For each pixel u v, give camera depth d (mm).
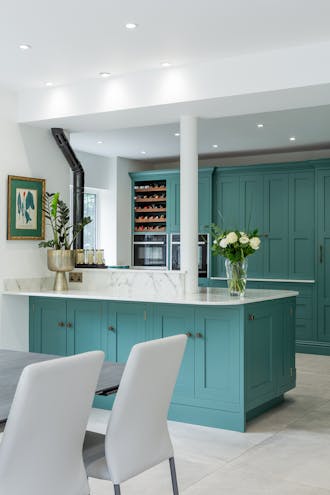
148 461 2637
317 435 4258
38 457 2143
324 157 8281
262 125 6676
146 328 4785
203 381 4520
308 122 6523
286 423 4555
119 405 2473
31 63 4609
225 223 8359
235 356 4395
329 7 3574
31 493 2139
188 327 4586
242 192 8258
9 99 5359
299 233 7887
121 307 4902
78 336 5133
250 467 3631
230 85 4488
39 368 2027
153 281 5160
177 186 8719
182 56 4453
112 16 3707
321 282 7688
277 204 8031
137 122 5387
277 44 4219
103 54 4402
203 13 3660
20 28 3902
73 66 4684
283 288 7945
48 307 5309
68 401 2182
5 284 5285
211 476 3486
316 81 4199
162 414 2713
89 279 5547
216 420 4461
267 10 3615
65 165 5918
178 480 3424
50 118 5262
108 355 4969
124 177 9023
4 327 5258
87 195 8742
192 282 4992
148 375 2523
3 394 2416
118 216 8883
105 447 2500
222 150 8328
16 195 5367
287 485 3352
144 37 4066
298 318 7828
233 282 4688
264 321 4730
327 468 3619
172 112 5000
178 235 8688
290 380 5211
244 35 4035
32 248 5559
